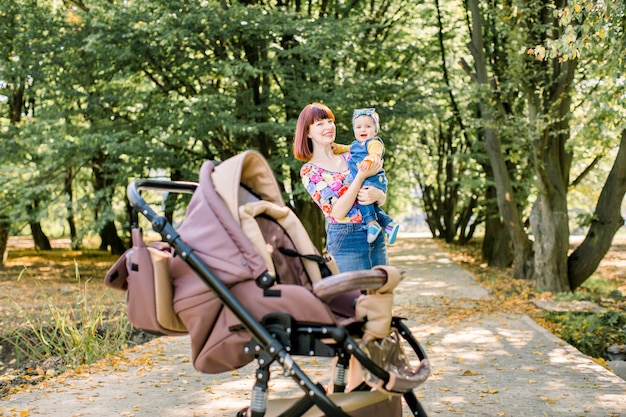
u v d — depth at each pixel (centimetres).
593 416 527
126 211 1989
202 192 361
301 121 430
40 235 2814
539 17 1438
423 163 3334
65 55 1625
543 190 1478
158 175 1753
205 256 344
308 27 1537
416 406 370
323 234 2342
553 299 1370
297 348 338
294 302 331
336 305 377
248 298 339
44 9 1667
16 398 584
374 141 425
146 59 1581
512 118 1514
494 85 1653
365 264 426
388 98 1742
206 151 1770
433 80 1892
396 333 374
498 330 972
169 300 352
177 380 653
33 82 1719
